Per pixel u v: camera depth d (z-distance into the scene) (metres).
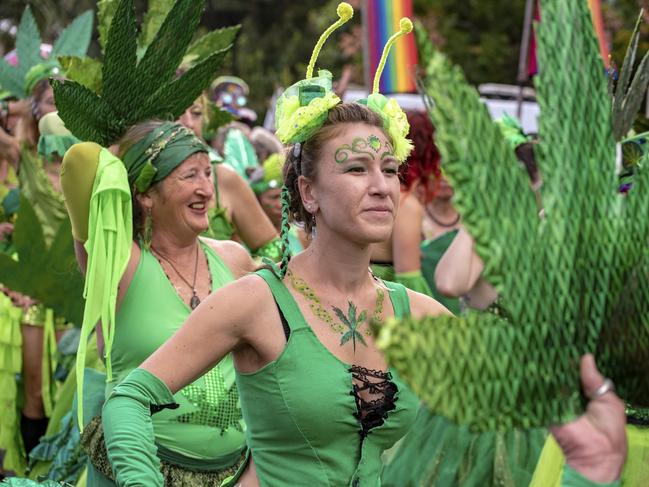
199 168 5.40
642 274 2.48
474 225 2.30
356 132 3.79
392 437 3.89
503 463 5.80
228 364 5.26
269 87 31.98
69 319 6.84
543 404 2.35
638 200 2.49
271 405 3.77
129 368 5.23
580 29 2.47
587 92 2.47
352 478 3.77
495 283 2.33
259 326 3.76
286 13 35.06
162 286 5.30
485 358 2.28
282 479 3.81
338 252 3.85
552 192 2.42
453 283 5.78
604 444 2.35
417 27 2.28
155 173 5.32
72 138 7.04
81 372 4.90
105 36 5.96
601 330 2.45
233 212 7.47
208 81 5.67
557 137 2.44
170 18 5.33
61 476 6.54
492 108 14.97
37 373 8.34
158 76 5.48
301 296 3.85
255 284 3.80
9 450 8.18
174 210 5.36
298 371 3.74
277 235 7.64
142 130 5.42
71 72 6.02
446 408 2.22
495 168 2.32
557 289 2.39
